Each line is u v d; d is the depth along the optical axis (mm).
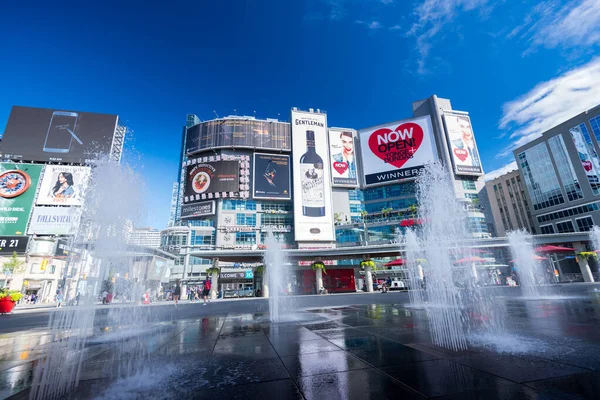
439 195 10547
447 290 13523
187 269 58531
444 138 73500
